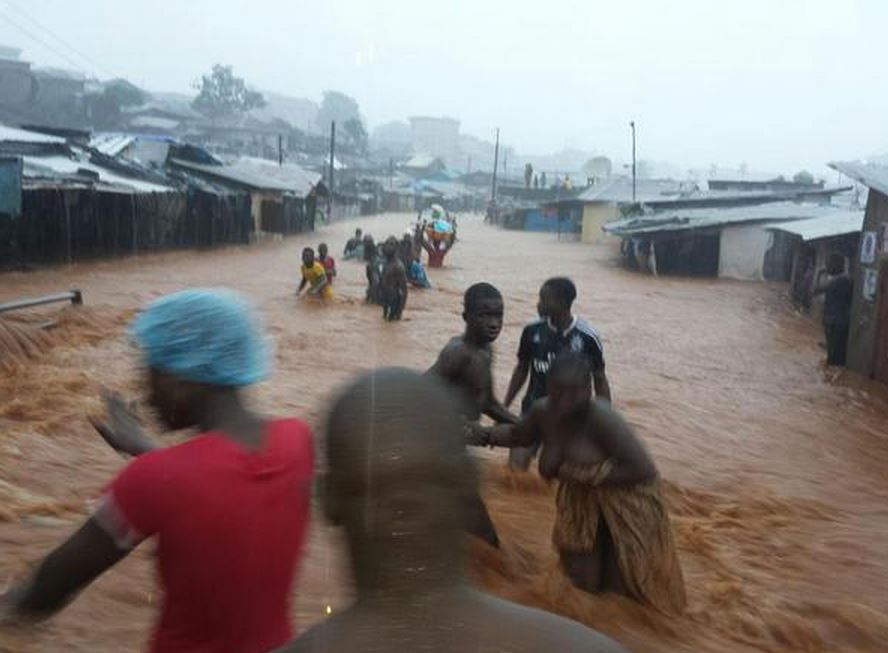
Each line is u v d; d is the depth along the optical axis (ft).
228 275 89.86
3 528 17.53
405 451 4.74
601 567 16.29
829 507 27.45
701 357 55.72
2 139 95.40
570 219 222.07
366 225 210.38
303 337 53.21
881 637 17.87
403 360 47.93
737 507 26.40
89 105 253.85
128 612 14.01
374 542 4.67
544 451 16.10
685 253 118.32
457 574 4.77
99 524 7.16
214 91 303.68
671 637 15.46
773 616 17.70
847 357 53.72
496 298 19.17
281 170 176.96
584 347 22.00
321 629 4.70
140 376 7.85
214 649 7.29
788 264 112.68
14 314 50.88
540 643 4.56
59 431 26.86
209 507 7.15
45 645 12.66
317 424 5.28
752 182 192.75
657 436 34.76
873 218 51.29
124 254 103.04
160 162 137.90
